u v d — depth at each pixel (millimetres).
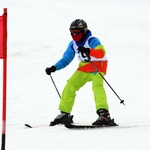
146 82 26469
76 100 20188
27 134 11141
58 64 13492
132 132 10609
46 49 44000
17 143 9820
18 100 20609
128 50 45125
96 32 54469
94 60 12734
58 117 12844
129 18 62656
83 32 12609
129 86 24828
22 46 44688
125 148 8594
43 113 16781
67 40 48531
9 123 14195
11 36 49500
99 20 61812
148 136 9773
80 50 12172
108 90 23344
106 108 12242
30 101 20266
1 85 26016
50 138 10344
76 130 11492
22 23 57906
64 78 29594
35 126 13172
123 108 16938
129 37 51594
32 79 28766
